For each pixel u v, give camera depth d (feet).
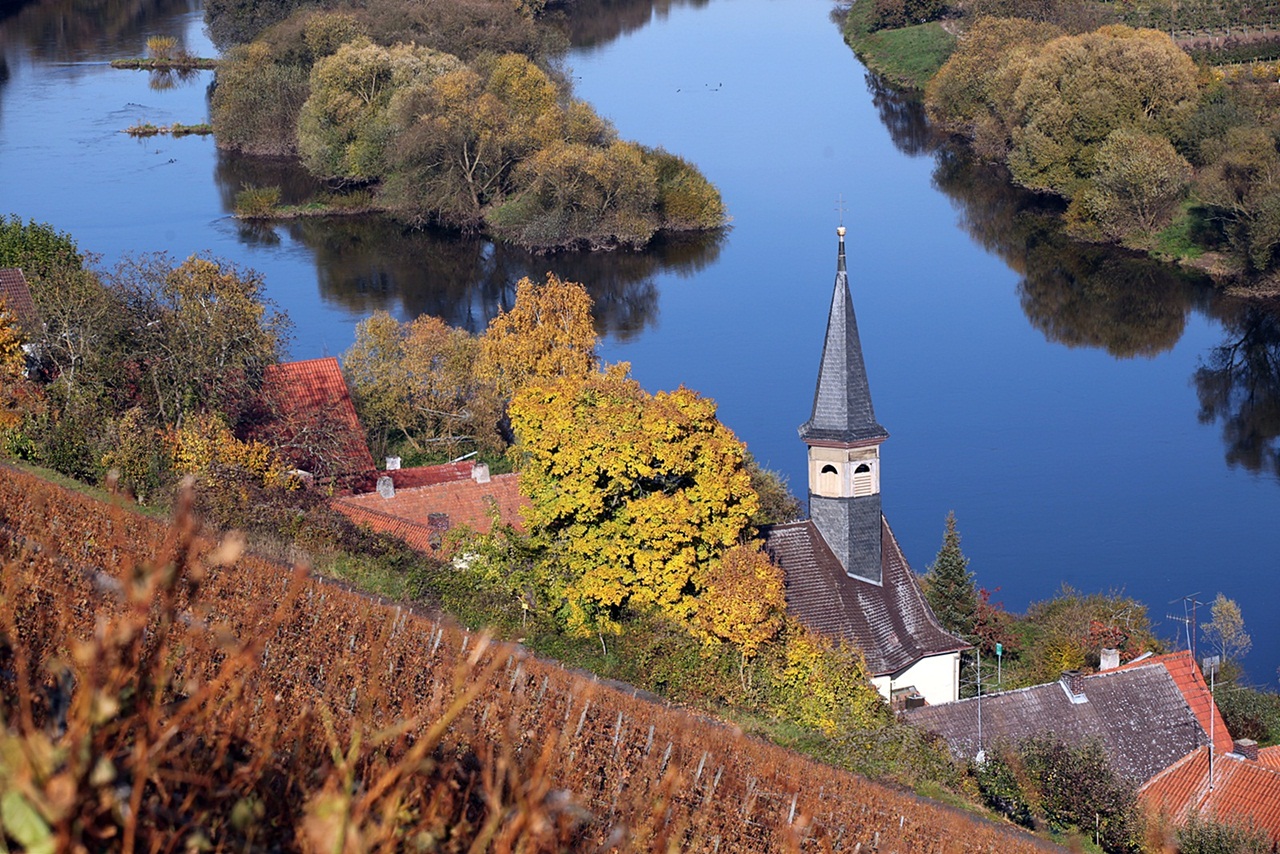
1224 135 351.05
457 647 65.62
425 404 234.38
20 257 232.12
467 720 21.15
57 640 34.94
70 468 137.69
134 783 16.61
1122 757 133.28
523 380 225.35
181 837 18.67
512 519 163.32
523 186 362.53
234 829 19.25
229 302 180.24
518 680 59.31
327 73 392.68
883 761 111.65
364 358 234.17
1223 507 225.35
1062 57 382.01
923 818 86.84
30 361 168.96
